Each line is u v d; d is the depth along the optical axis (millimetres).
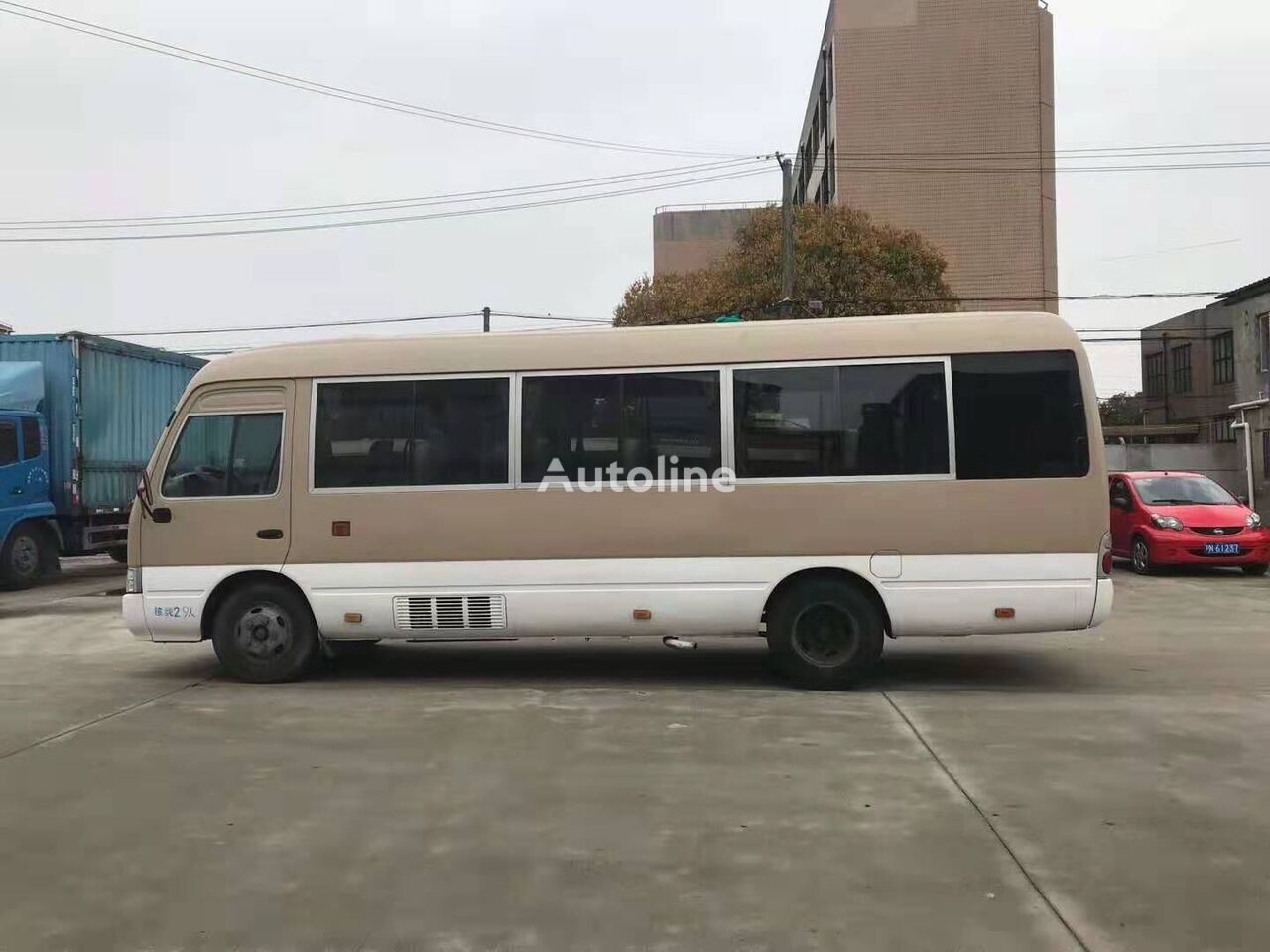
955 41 38969
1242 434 29500
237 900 3998
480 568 7953
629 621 7855
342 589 8062
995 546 7543
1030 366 7602
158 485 8258
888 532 7629
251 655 8219
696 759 5910
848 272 27188
